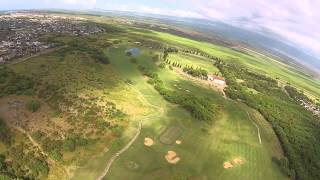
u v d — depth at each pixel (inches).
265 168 7598.4
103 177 6451.8
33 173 6318.9
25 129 7273.6
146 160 7081.7
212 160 7519.7
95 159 6835.6
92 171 6555.1
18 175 6190.9
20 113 7726.4
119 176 6530.5
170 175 6766.7
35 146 6879.9
